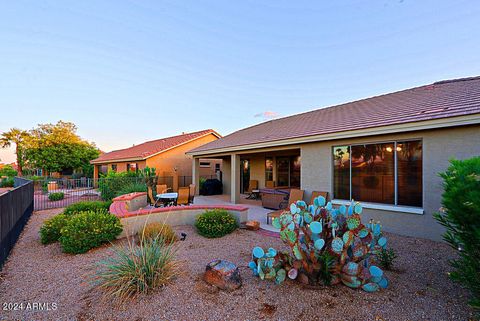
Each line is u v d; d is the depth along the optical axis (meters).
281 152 12.96
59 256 4.97
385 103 9.32
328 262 3.57
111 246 5.46
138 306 3.08
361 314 2.91
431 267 4.24
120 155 22.83
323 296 3.30
